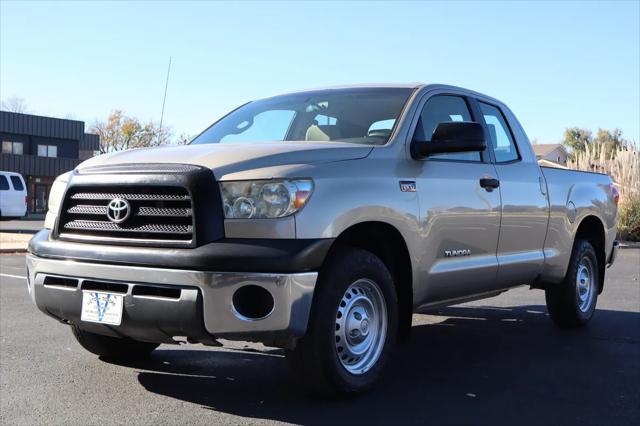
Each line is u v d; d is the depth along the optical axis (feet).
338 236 13.98
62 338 20.65
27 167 159.53
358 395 14.83
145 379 16.07
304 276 12.90
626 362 18.38
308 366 13.57
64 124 168.86
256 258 12.64
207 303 12.67
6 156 155.53
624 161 75.20
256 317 12.91
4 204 86.33
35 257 14.87
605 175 25.48
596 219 23.97
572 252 22.79
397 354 19.24
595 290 24.27
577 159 78.74
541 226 20.67
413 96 17.42
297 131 17.62
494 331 22.88
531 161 21.07
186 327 12.84
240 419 13.23
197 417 13.33
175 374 16.55
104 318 13.56
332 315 13.60
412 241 15.65
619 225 71.87
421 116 17.30
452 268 17.01
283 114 18.47
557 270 21.72
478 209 17.76
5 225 99.66
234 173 13.28
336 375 13.79
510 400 14.75
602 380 16.49
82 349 19.15
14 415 13.39
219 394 14.89
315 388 13.88
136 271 13.15
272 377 16.33
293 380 16.07
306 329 13.08
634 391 15.56
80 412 13.61
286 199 13.12
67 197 14.60
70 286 14.16
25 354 18.49
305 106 18.38
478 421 13.32
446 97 18.58
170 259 12.87
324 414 13.57
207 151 14.28
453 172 17.26
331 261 13.88
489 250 18.43
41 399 14.44
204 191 13.01
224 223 13.07
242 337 12.87
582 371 17.37
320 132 17.08
